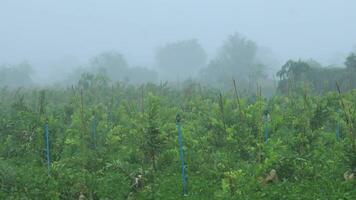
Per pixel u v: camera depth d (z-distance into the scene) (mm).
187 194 11797
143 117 14891
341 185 11250
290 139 14391
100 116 18781
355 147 12117
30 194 11859
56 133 15812
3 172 12398
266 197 11062
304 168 12250
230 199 11062
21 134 15914
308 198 10688
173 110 18609
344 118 15695
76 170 13547
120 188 12344
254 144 14547
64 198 11953
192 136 15711
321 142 14547
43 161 14836
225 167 13258
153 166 13578
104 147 15344
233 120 15508
